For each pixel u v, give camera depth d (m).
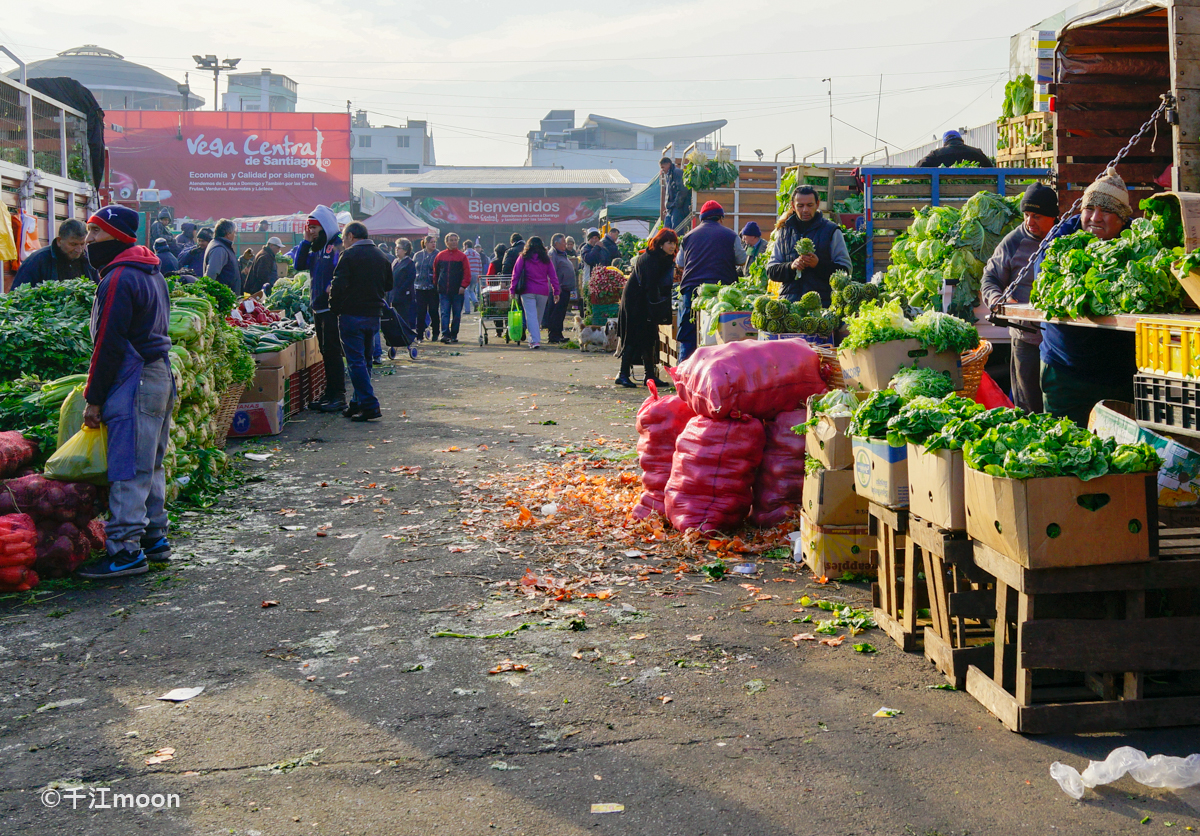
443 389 13.01
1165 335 3.80
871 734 3.48
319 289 11.08
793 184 13.25
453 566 5.54
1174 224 4.12
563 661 4.18
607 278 18.41
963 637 3.93
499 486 7.46
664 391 12.64
